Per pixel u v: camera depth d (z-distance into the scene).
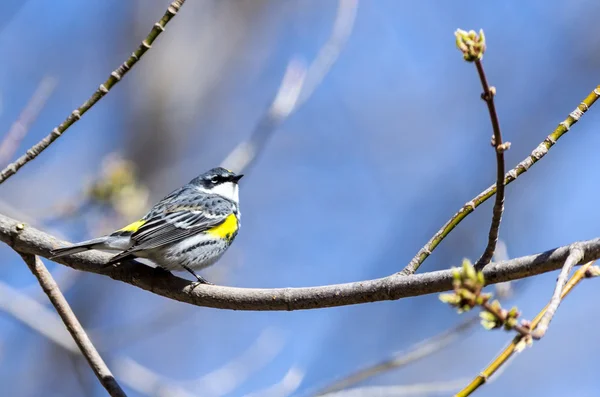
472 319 10.51
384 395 10.44
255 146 12.09
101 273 8.60
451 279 6.46
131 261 8.59
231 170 11.74
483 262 6.28
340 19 12.93
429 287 6.57
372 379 15.38
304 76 12.30
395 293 6.73
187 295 7.99
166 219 10.37
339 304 7.02
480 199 6.76
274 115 12.20
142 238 9.82
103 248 8.90
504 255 9.69
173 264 10.46
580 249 5.88
